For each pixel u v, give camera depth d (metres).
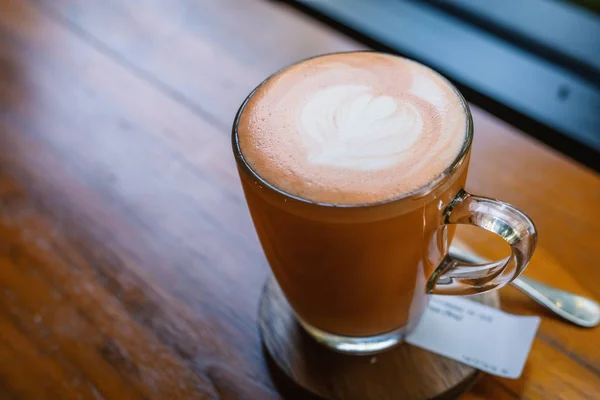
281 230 0.28
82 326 0.36
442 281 0.31
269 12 0.54
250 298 0.36
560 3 0.63
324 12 0.65
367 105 0.29
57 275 0.38
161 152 0.44
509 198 0.39
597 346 0.33
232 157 0.43
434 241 0.29
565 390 0.31
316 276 0.29
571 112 0.54
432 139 0.28
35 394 0.33
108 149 0.45
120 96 0.49
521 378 0.32
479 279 0.30
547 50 0.59
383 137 0.28
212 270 0.38
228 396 0.33
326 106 0.30
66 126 0.47
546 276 0.35
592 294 0.35
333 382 0.32
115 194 0.42
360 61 0.32
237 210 0.40
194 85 0.48
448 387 0.32
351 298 0.30
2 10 0.58
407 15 0.64
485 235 0.37
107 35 0.54
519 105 0.55
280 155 0.28
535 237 0.27
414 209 0.27
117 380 0.34
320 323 0.33
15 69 0.52
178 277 0.37
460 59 0.59
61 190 0.43
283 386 0.33
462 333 0.33
